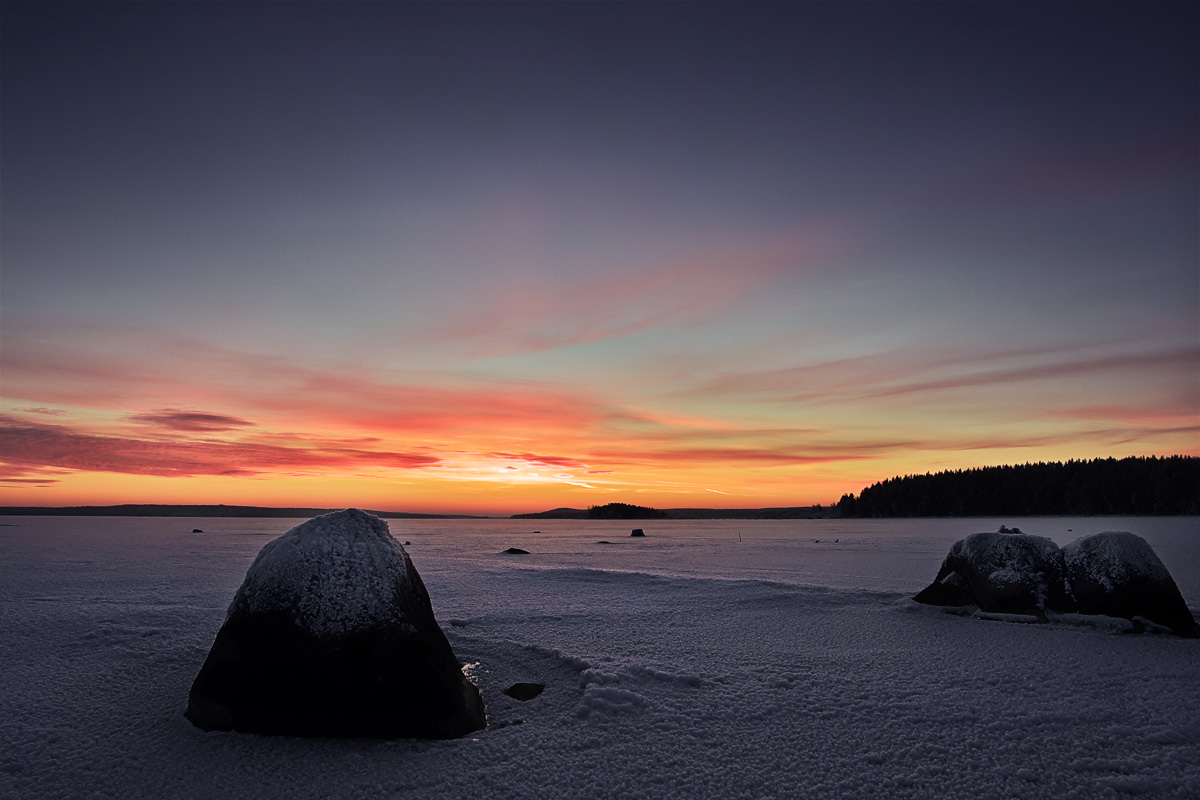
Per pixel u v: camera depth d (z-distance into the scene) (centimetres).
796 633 770
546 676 582
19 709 478
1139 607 795
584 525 9544
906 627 809
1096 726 457
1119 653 672
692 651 672
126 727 447
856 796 355
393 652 447
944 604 928
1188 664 627
